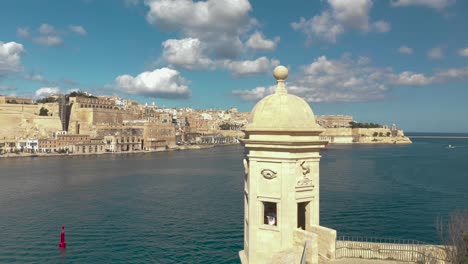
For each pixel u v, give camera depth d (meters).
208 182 108.31
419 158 181.62
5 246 50.12
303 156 12.71
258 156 12.93
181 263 43.19
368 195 79.94
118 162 178.12
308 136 12.73
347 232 52.22
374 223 56.84
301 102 13.41
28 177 120.88
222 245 49.28
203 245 49.41
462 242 19.78
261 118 12.94
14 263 44.12
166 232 55.72
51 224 61.09
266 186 12.84
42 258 45.69
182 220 62.66
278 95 13.35
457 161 162.75
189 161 183.12
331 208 67.06
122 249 48.50
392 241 47.59
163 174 128.25
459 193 81.62
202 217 64.62
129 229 57.69
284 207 12.50
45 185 103.50
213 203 76.94
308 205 13.10
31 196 86.31
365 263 16.92
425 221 57.81
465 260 18.55
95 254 46.84
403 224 56.12
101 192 91.81
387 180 103.19
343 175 115.56
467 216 28.41
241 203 76.50
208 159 196.00
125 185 103.31
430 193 81.94
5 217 66.06
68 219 64.44
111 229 57.81
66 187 99.94
